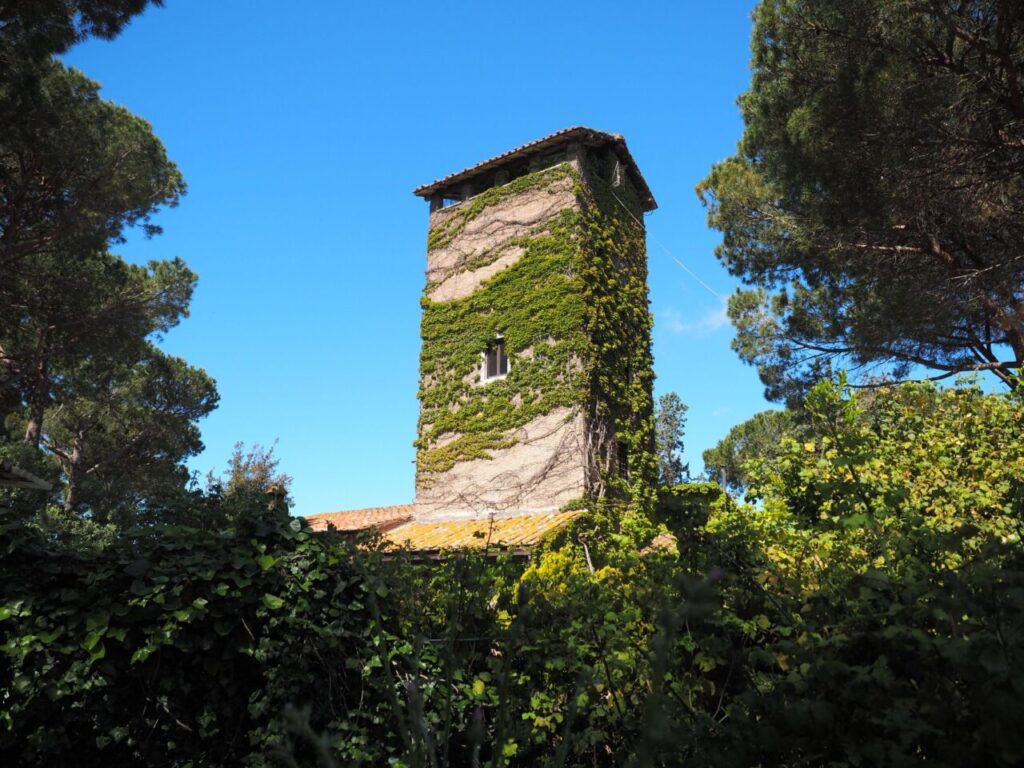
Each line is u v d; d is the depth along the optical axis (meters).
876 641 2.86
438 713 4.43
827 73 11.05
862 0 10.07
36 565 4.33
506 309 17.16
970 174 11.19
